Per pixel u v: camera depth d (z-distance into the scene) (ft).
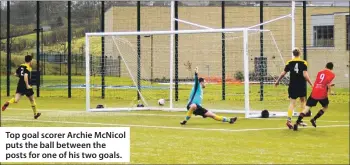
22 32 329.11
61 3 323.16
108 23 329.72
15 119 174.40
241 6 329.72
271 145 125.29
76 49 327.47
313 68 345.72
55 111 204.23
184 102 237.45
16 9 328.49
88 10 322.55
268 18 330.95
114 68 271.90
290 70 152.15
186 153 114.11
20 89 172.86
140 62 252.21
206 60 290.76
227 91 274.98
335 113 201.77
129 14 317.63
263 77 242.78
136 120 173.78
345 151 117.91
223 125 161.07
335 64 344.69
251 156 111.34
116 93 289.53
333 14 344.08
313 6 338.95
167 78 278.26
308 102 151.02
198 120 174.40
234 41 289.53
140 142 128.16
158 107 210.59
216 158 108.99
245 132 146.10
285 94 248.73
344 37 344.08
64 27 325.01
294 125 149.38
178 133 143.64
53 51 328.29
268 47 290.15
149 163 103.91
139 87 232.32
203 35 291.99
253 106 222.69
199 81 163.43
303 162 105.70
